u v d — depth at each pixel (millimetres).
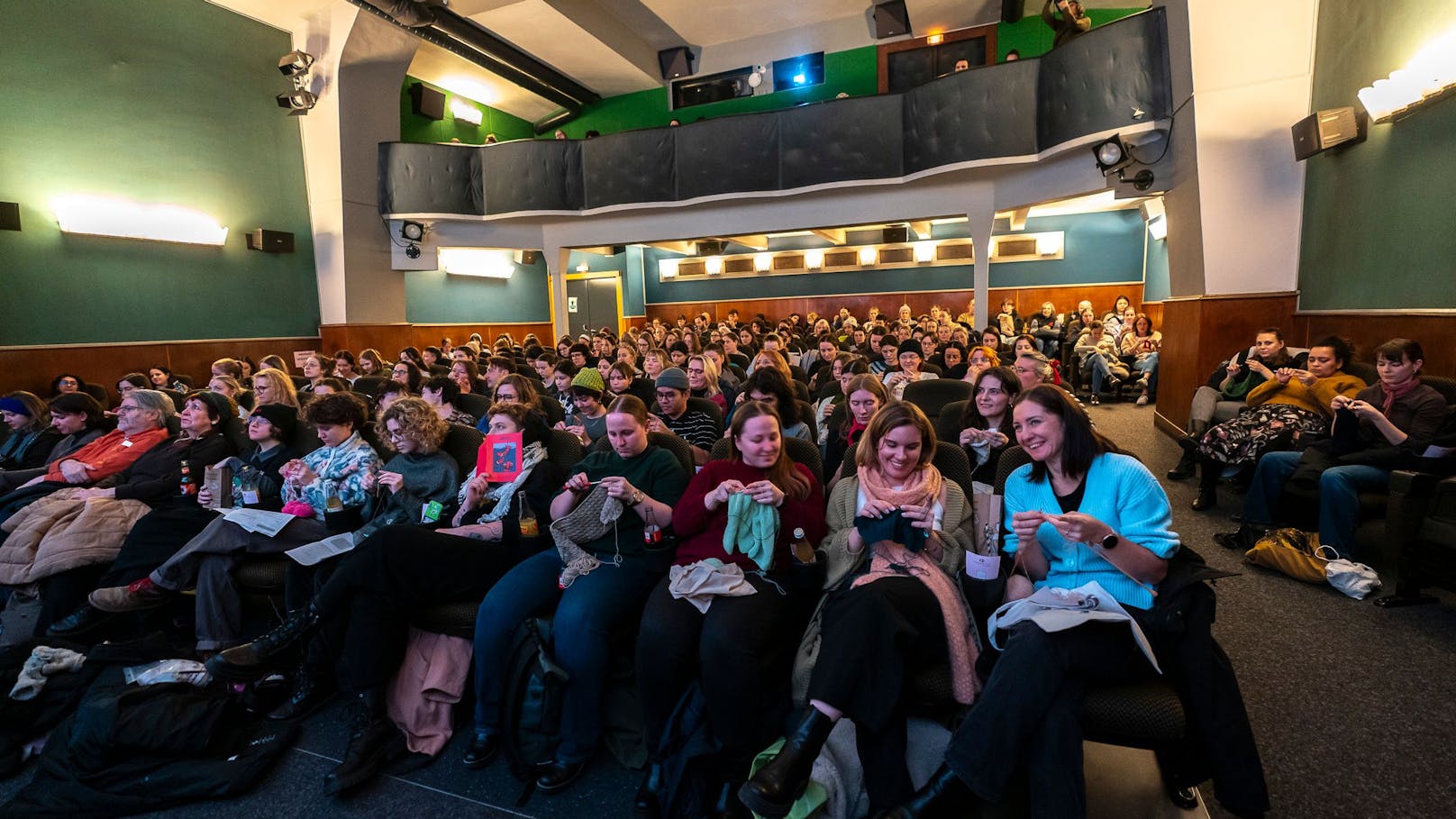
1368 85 3684
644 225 9086
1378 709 1805
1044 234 11445
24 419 3574
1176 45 4910
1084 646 1341
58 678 1947
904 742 1497
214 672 1883
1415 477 2326
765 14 10281
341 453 2500
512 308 12711
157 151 7062
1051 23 6555
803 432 2855
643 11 10023
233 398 4359
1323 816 1446
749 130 7980
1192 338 4910
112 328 6750
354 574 1829
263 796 1687
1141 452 4953
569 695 1724
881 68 10398
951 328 8258
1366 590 2441
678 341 7355
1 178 5965
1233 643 2178
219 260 7691
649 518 1948
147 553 2365
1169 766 1565
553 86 10719
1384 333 3457
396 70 8703
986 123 6566
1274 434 3229
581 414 3695
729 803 1537
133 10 6824
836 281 13062
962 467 2035
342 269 8562
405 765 1779
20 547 2461
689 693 1614
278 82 8227
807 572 1741
